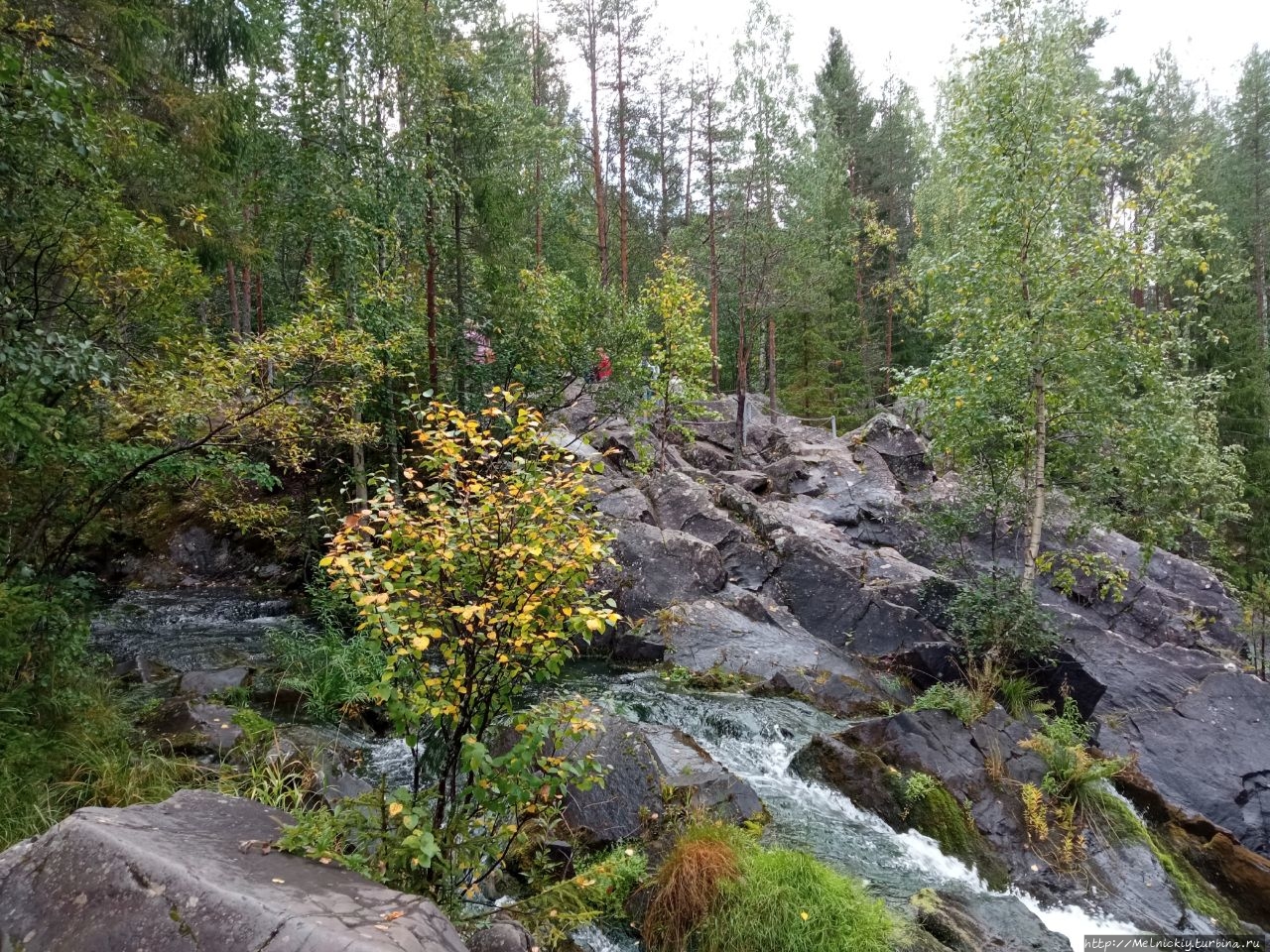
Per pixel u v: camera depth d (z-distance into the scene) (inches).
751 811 271.0
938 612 499.2
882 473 833.5
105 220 266.1
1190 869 310.7
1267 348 1025.5
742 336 964.0
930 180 1224.8
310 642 403.9
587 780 157.1
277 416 291.7
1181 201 368.2
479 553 146.0
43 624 235.9
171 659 406.9
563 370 647.1
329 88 541.0
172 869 103.1
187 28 494.3
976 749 331.6
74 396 266.1
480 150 625.0
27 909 99.5
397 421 548.4
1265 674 526.0
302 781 228.2
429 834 126.2
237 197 542.6
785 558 564.4
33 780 191.3
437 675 152.0
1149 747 400.8
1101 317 377.1
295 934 93.5
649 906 210.8
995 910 244.5
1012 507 441.1
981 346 402.3
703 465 872.9
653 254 1244.5
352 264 532.4
